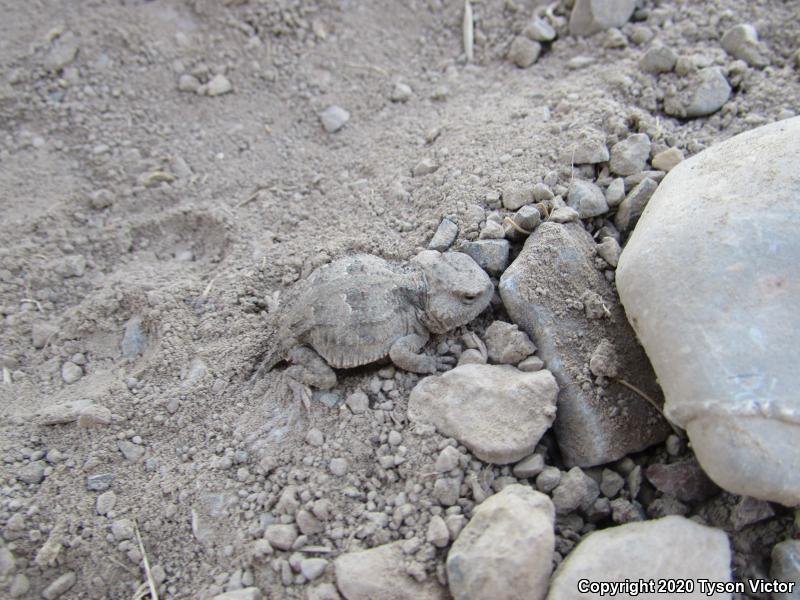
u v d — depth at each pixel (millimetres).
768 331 118
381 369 157
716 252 126
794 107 181
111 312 179
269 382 162
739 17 207
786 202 129
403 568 125
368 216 185
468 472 136
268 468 146
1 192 207
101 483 149
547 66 223
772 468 110
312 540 136
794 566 118
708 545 118
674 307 124
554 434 147
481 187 175
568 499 133
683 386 119
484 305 154
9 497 146
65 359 175
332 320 153
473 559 119
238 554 137
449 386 144
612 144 177
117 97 226
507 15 237
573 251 154
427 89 229
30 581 138
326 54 238
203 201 204
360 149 213
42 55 228
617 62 208
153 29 236
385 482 141
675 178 151
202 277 185
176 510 144
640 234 141
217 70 234
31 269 190
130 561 140
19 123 222
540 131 186
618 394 143
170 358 166
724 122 185
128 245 197
